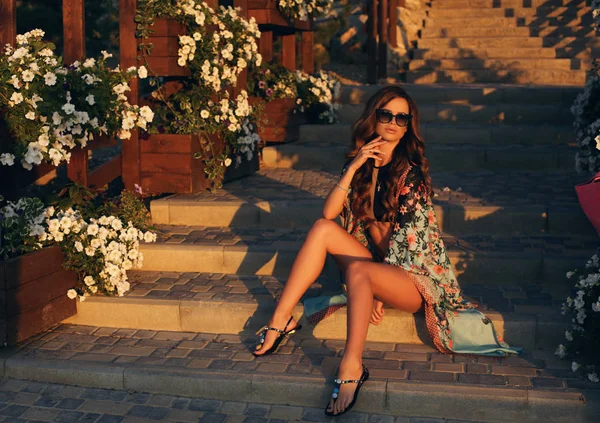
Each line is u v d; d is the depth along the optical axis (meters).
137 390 3.98
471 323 4.06
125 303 4.59
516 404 3.54
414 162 4.01
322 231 4.07
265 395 3.83
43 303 4.43
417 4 12.34
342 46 11.29
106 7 9.07
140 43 5.92
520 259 4.70
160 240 5.34
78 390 4.00
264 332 4.15
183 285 4.86
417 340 4.23
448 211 5.34
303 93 8.09
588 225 5.20
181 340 4.40
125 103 5.39
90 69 4.98
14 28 5.06
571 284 4.66
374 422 3.62
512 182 6.48
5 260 4.25
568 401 3.50
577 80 9.82
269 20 7.47
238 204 5.70
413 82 10.44
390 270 3.89
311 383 3.78
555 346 4.09
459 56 10.80
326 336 4.36
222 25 6.48
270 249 5.03
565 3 11.39
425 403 3.64
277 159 7.69
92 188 5.86
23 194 7.47
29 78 4.61
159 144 6.02
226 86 6.95
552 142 7.55
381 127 4.00
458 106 8.16
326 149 7.55
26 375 4.11
